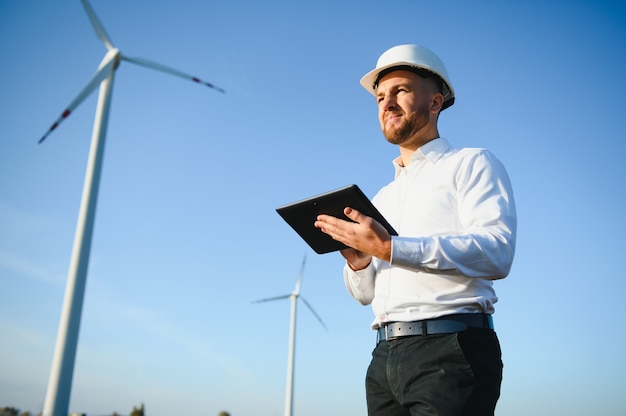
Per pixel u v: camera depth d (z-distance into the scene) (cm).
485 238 248
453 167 289
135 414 3775
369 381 292
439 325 259
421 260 246
